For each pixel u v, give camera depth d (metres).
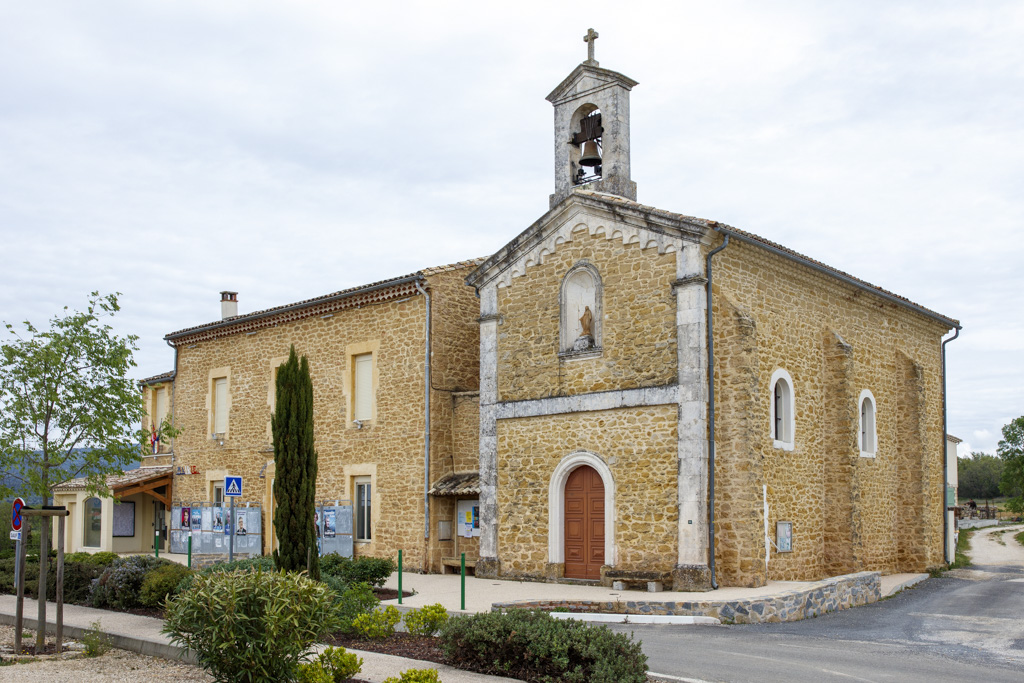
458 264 20.59
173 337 26.50
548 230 17.36
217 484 25.11
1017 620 13.61
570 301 16.98
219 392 25.42
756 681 8.60
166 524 26.70
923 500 20.53
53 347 16.30
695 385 14.77
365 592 11.78
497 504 17.58
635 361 15.70
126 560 15.09
